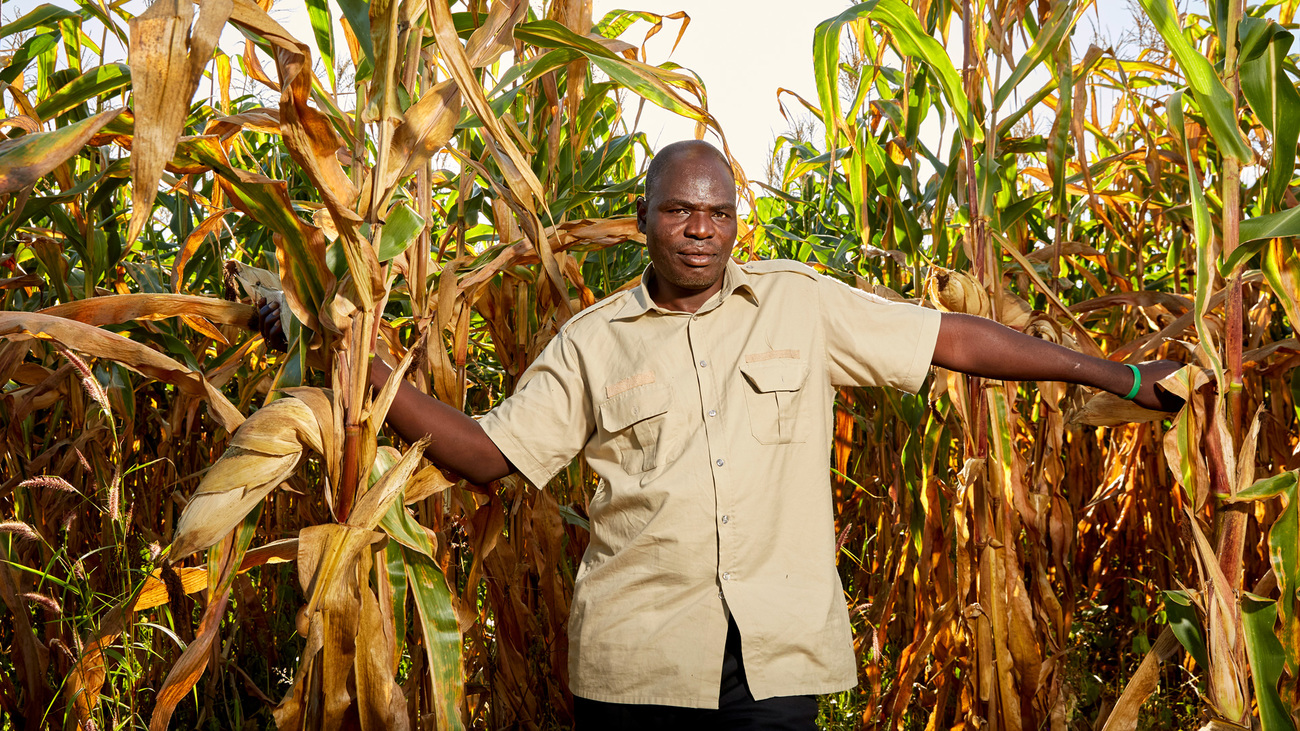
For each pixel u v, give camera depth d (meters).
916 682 2.76
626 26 2.51
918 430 2.64
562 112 2.51
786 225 4.12
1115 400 1.78
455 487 2.26
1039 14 2.20
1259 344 2.41
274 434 1.29
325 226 1.33
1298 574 1.54
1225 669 1.53
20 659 2.13
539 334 2.44
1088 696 2.83
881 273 2.91
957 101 2.09
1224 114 1.53
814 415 1.67
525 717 2.51
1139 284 2.82
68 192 2.00
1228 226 1.55
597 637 1.64
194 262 2.91
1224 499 1.57
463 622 2.06
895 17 2.03
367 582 1.44
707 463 1.61
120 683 2.17
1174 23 1.54
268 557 1.41
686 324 1.71
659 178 1.65
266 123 1.82
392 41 1.26
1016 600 2.13
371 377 1.54
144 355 1.30
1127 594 3.38
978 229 2.13
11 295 2.51
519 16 1.57
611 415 1.68
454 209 2.78
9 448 2.27
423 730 2.09
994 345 1.71
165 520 2.73
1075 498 3.47
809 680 1.57
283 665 3.10
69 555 2.52
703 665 1.56
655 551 1.61
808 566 1.64
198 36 1.00
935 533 2.44
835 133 2.12
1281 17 2.36
